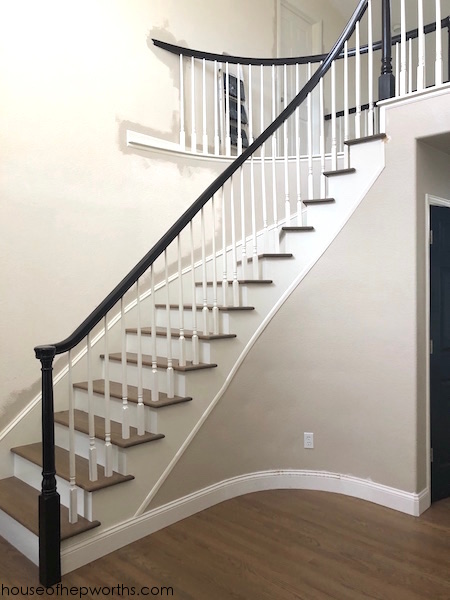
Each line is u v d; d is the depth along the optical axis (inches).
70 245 124.6
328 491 118.6
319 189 158.7
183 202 149.6
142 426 99.3
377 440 111.7
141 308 138.9
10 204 113.7
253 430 119.6
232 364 115.0
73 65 126.3
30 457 104.7
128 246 136.8
